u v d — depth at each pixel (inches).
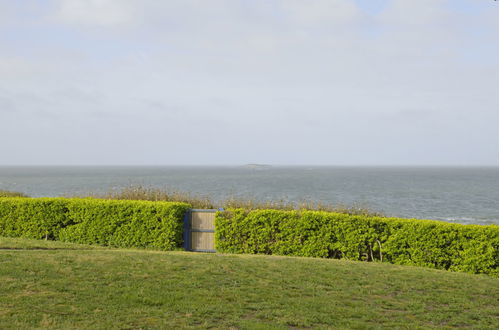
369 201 1937.7
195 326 262.1
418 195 2380.7
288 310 300.7
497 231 467.2
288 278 378.3
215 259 440.8
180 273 373.7
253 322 274.2
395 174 6855.3
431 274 421.1
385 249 510.3
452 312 313.3
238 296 323.6
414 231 499.5
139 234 579.8
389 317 299.1
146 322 264.7
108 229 589.3
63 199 619.5
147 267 386.6
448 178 5206.7
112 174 6151.6
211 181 3725.4
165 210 573.0
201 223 591.2
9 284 318.0
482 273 470.3
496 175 6688.0
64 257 411.8
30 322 252.1
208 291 330.6
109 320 263.3
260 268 407.8
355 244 521.7
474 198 2236.7
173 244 570.6
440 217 1435.8
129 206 587.2
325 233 534.6
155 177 4805.6
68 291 312.0
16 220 618.8
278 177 4963.1
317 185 3228.3
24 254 423.8
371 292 351.9
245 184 3238.2
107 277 350.6
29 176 5231.3
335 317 293.3
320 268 420.2
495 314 313.4
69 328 247.0
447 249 486.3
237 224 560.7
